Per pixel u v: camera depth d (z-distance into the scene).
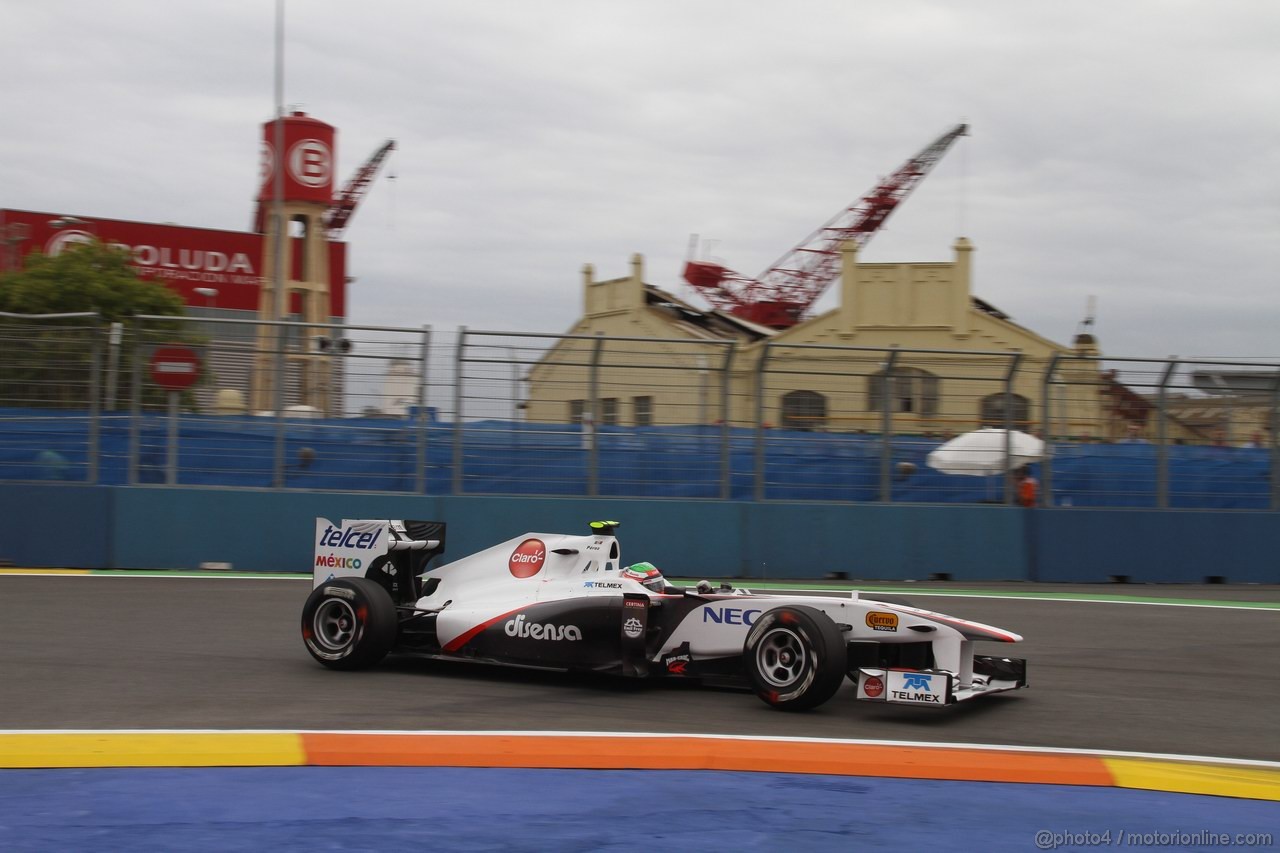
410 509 14.34
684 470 14.98
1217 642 10.25
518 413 14.73
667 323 30.86
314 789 5.23
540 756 5.81
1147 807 5.22
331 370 14.63
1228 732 6.83
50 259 28.84
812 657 6.71
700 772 5.60
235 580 13.37
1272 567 15.52
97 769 5.52
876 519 15.09
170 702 6.96
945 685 6.57
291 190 39.47
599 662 7.44
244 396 14.68
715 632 7.30
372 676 7.85
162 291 29.56
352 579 8.04
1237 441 15.66
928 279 29.58
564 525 14.50
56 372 14.65
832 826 4.82
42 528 14.32
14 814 4.84
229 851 4.42
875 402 15.31
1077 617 11.75
